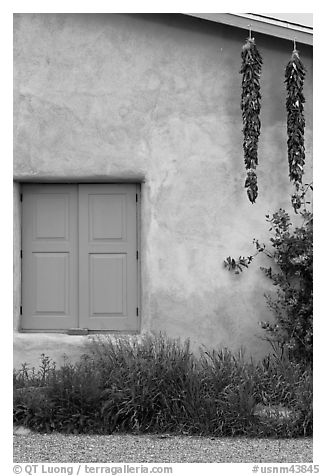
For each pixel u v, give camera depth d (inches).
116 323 359.9
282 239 345.4
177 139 354.0
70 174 355.6
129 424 301.0
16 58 356.8
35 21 356.5
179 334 353.1
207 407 300.4
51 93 356.5
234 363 330.0
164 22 354.3
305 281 346.6
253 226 353.4
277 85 353.7
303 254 342.0
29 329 362.3
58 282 362.0
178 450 278.2
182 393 303.4
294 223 353.7
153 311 353.4
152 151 354.3
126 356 320.2
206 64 353.7
